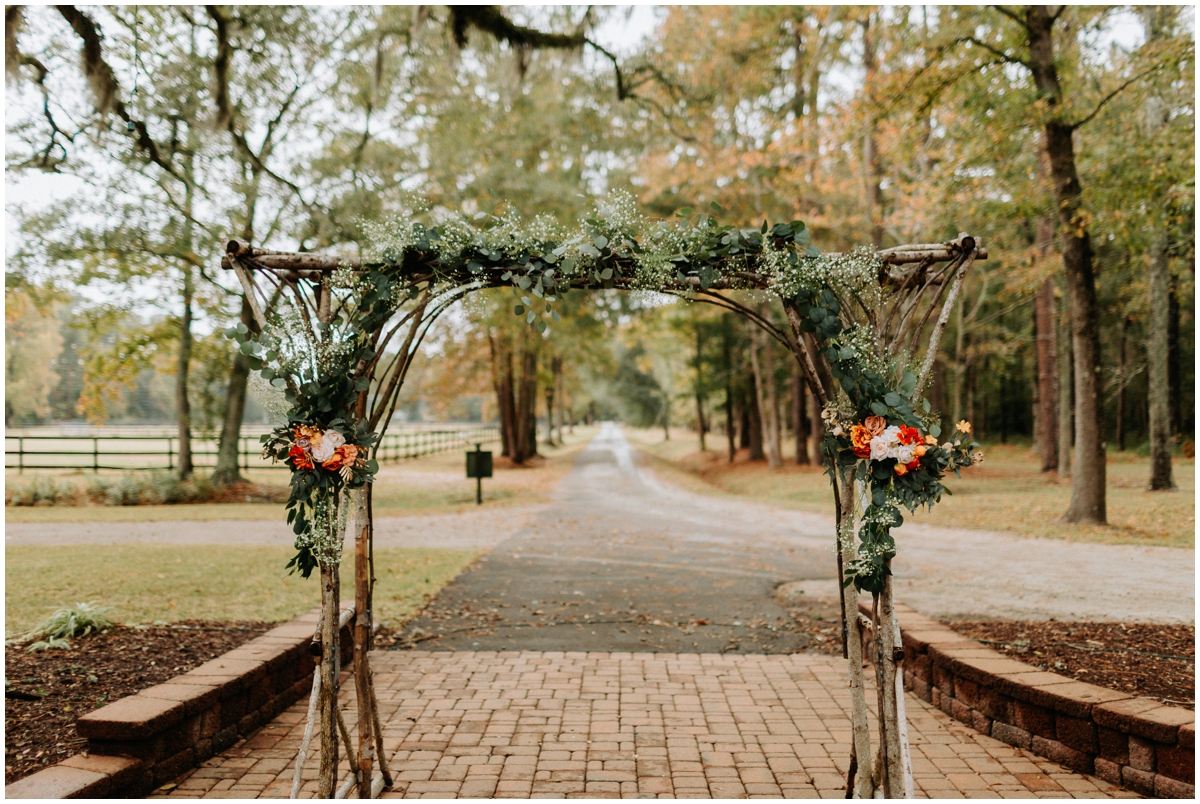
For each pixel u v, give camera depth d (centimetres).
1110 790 307
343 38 1323
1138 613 570
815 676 470
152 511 1376
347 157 1365
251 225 1373
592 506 1571
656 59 1473
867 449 281
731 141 1848
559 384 4241
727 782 325
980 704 381
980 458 276
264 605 595
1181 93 1212
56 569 730
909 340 320
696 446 4028
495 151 1452
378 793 314
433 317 328
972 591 668
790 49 1844
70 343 4297
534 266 312
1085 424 1074
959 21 1068
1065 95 1054
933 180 1311
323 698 293
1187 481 1526
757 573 802
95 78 812
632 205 321
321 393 288
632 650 525
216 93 994
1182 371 2634
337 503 299
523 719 398
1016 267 1578
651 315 2109
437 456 3281
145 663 434
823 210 1764
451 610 635
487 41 1101
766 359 2314
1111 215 1043
